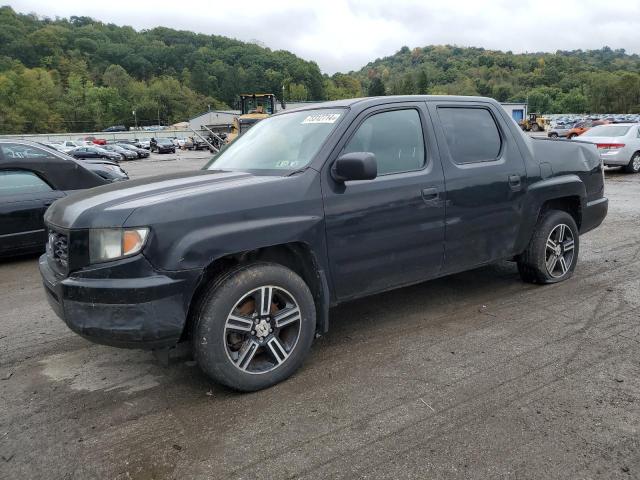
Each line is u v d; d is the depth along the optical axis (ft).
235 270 10.70
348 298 12.59
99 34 591.37
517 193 15.33
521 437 9.16
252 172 12.55
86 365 12.75
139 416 10.32
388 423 9.72
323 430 9.58
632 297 16.01
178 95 482.28
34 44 517.14
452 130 14.37
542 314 14.83
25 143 23.38
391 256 12.85
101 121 435.53
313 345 13.29
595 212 18.10
